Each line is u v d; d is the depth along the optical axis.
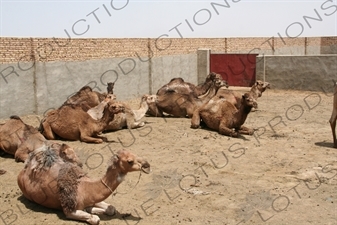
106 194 6.27
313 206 7.02
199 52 25.03
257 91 16.70
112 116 11.21
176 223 6.38
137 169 6.16
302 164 9.30
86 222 6.29
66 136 11.18
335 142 10.73
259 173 8.71
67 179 6.37
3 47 14.11
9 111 14.37
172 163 9.38
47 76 15.63
